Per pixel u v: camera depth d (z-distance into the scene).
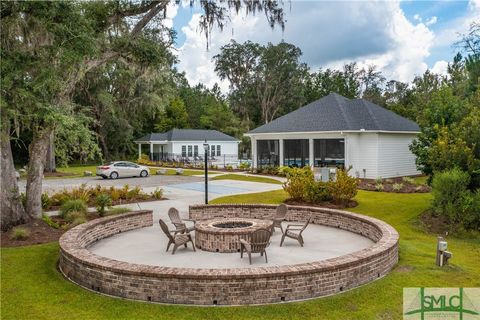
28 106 10.67
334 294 6.54
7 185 11.45
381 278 7.37
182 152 48.41
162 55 15.05
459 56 32.19
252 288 6.19
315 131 25.89
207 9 14.55
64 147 13.73
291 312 5.86
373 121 24.97
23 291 6.84
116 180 27.98
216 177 29.41
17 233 10.52
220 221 10.97
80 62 11.34
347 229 11.77
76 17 10.52
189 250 9.65
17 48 11.24
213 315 5.77
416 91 54.47
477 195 11.82
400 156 26.11
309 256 8.91
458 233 11.76
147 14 14.12
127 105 43.59
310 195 16.14
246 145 62.59
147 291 6.38
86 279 7.03
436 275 7.56
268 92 65.12
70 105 12.71
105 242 10.52
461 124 13.21
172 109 61.56
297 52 64.38
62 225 12.22
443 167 13.20
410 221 13.20
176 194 20.23
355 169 25.12
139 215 12.49
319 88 70.69
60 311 5.96
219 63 66.62
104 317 5.73
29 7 9.89
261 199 17.77
